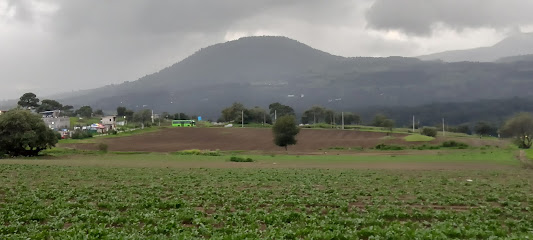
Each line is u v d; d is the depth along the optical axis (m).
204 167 56.16
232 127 179.62
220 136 148.75
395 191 32.12
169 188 33.06
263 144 127.88
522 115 105.88
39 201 25.36
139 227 18.62
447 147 105.06
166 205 24.44
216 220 19.86
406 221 20.92
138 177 41.25
